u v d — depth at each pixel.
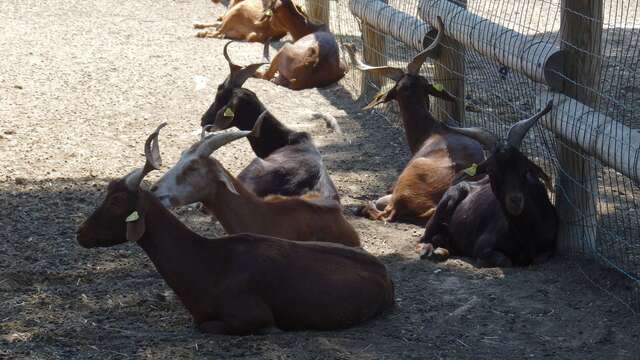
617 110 11.66
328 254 6.58
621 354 6.29
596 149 7.29
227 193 7.15
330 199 7.80
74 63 14.70
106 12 18.94
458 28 9.85
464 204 8.22
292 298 6.36
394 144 11.29
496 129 10.81
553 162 8.77
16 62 14.66
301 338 6.33
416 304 7.06
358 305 6.52
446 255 8.06
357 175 10.30
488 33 9.16
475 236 8.05
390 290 6.84
